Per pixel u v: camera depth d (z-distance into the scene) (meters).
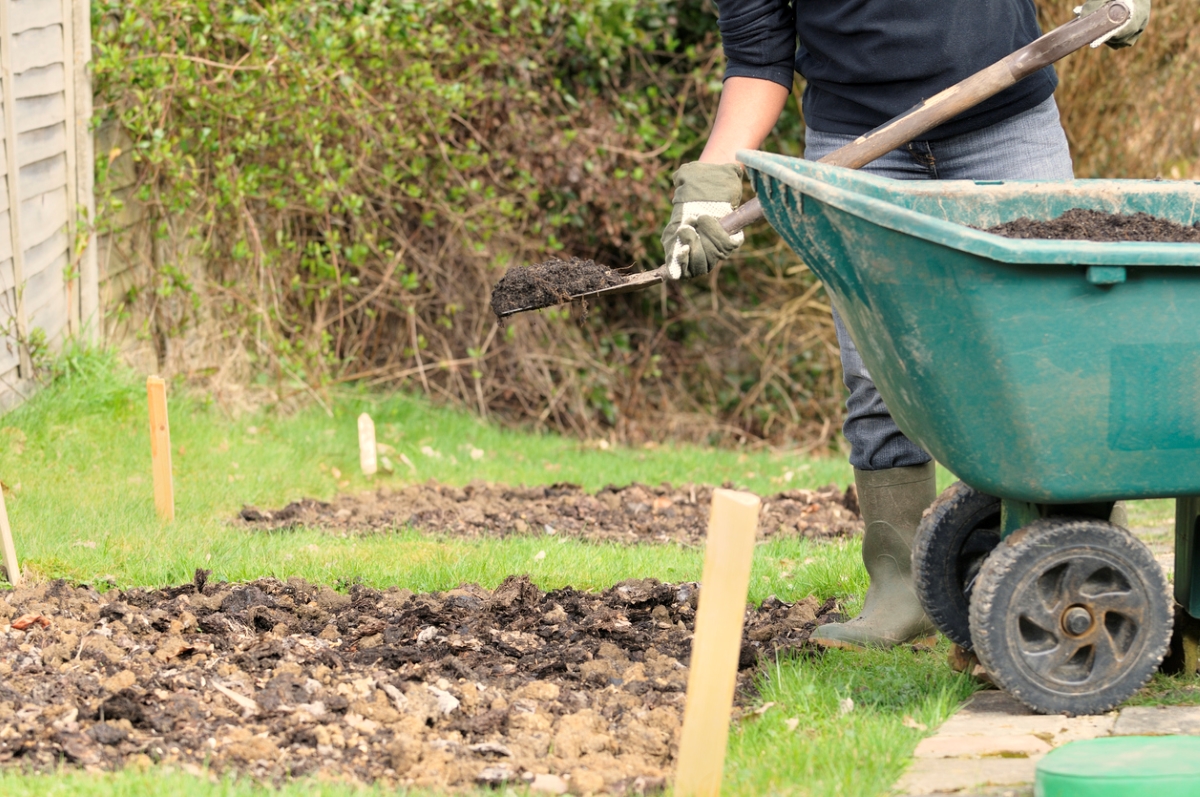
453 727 5.84
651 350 22.47
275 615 7.50
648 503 13.53
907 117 6.49
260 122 15.91
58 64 14.05
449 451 16.64
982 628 5.76
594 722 5.88
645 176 20.09
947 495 6.43
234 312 17.19
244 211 16.39
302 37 16.20
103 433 13.37
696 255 6.43
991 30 6.96
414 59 17.47
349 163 17.36
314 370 17.58
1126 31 6.33
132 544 9.64
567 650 7.02
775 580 8.97
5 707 5.84
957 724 5.86
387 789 5.12
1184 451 5.57
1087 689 5.88
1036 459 5.52
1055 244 5.17
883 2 6.93
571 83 20.33
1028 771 5.26
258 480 13.11
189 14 15.45
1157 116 20.80
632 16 19.08
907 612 7.23
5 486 11.11
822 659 6.85
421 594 8.34
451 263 19.34
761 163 5.86
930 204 6.44
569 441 19.14
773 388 22.62
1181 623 6.46
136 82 15.41
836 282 5.86
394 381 19.50
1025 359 5.38
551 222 19.34
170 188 16.41
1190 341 5.42
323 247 17.98
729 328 22.30
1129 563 5.77
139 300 16.44
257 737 5.58
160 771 5.21
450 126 18.47
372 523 11.82
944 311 5.40
